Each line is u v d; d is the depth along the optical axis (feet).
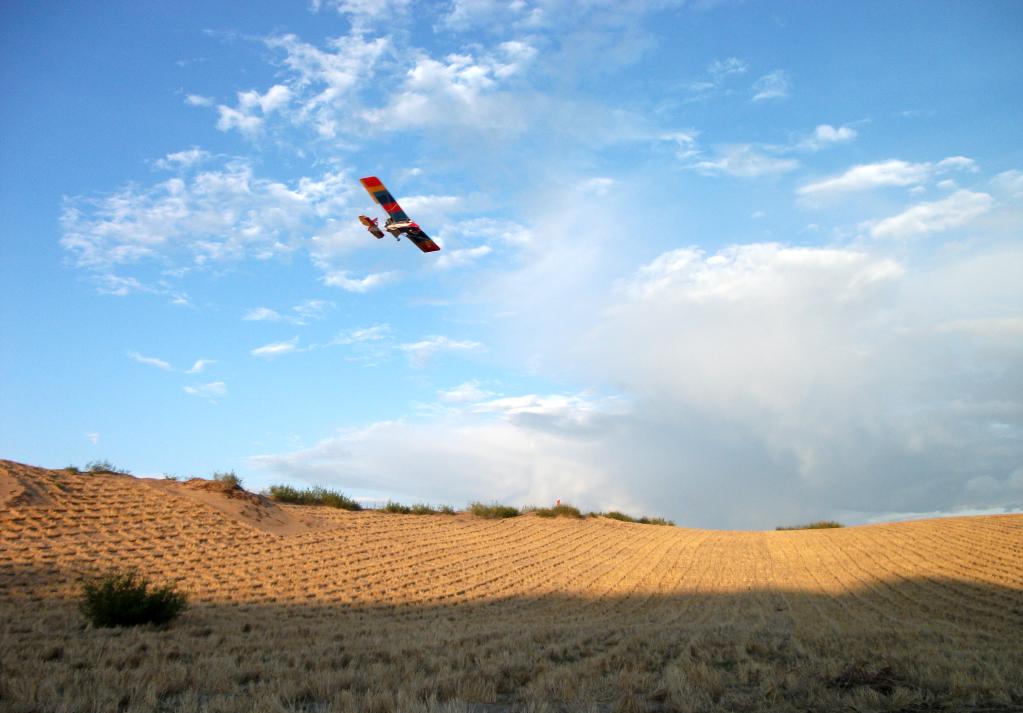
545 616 78.64
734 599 92.73
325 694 32.07
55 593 70.64
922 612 78.07
